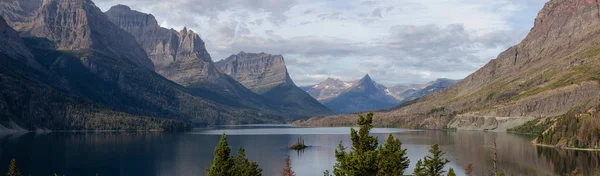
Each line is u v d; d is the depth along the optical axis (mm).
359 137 107000
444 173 190875
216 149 101750
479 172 196375
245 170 109500
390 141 111375
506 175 187375
